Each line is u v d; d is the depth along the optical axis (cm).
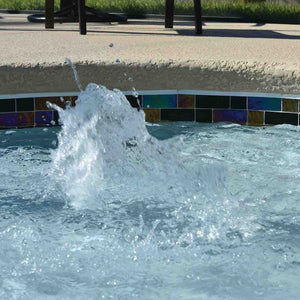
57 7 704
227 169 237
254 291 156
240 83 289
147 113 297
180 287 159
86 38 406
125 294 156
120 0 704
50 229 192
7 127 292
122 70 290
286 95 286
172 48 339
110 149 249
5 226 193
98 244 182
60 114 255
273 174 234
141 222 195
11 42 377
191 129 290
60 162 247
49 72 287
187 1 693
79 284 160
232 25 579
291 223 195
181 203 211
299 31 494
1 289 157
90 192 220
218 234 188
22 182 229
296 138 274
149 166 240
